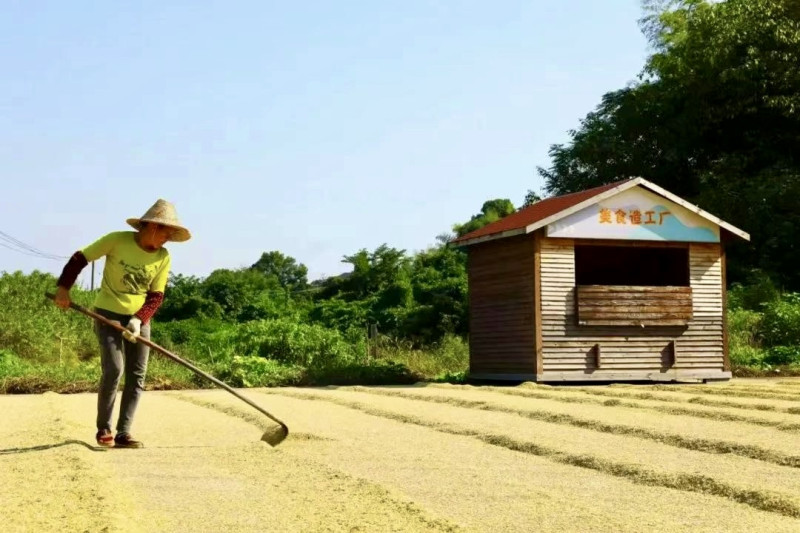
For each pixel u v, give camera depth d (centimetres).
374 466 693
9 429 878
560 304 1608
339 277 4331
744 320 2366
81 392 1534
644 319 1645
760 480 638
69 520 459
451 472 671
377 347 2362
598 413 1032
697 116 3344
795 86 3222
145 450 738
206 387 1661
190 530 464
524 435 855
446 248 4134
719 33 3262
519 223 1659
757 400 1180
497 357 1692
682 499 581
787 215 3017
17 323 2247
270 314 3722
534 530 491
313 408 1148
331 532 463
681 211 1688
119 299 761
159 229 759
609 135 3638
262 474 627
